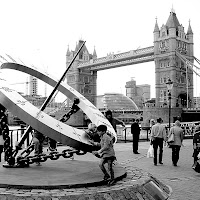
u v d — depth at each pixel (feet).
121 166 29.55
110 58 380.99
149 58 344.90
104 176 21.98
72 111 30.73
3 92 23.73
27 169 25.41
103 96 525.34
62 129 23.41
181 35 337.93
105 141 21.98
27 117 22.70
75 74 444.55
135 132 54.39
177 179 33.12
